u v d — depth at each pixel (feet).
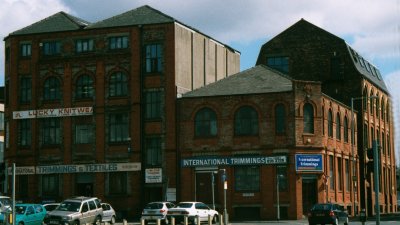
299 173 194.18
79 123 216.13
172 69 207.92
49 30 221.05
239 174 198.90
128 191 207.82
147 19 213.25
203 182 201.46
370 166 75.15
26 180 219.41
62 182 215.10
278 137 196.54
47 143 218.79
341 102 245.04
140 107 209.26
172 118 206.08
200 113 204.44
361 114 248.32
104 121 213.05
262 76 207.41
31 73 222.07
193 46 221.25
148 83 209.97
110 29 214.69
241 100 200.64
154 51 210.59
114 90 213.25
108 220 164.14
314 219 149.79
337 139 217.97
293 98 196.54
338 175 218.59
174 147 204.95
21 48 224.53
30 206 140.36
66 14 227.40
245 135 199.21
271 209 194.08
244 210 196.85
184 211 160.66
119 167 209.36
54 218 138.31
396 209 305.73
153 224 173.88
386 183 288.92
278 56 258.57
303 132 196.54
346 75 250.78
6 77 228.22
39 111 219.82
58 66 219.41
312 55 255.09
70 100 217.15
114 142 211.20
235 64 258.16
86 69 216.33
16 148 221.46
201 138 202.80
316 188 196.34
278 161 195.00
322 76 253.03
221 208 198.08
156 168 206.08
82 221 141.79
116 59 213.25
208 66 232.32
